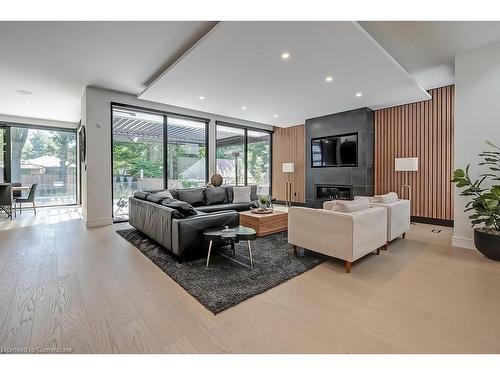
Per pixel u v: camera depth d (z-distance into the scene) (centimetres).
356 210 291
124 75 423
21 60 362
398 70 361
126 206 557
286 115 652
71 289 223
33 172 737
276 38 275
